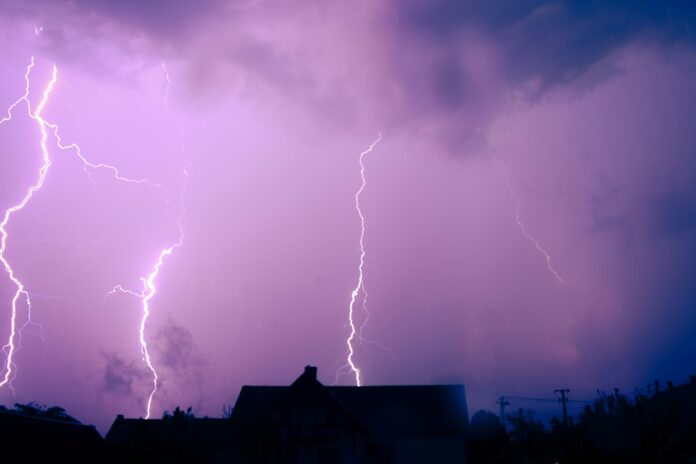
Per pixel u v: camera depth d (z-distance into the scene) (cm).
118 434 3981
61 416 3834
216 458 3067
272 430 2855
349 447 3069
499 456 3350
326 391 3197
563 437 1773
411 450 3372
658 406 1677
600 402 1800
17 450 2092
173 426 2489
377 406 3653
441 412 3572
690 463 1675
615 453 1659
